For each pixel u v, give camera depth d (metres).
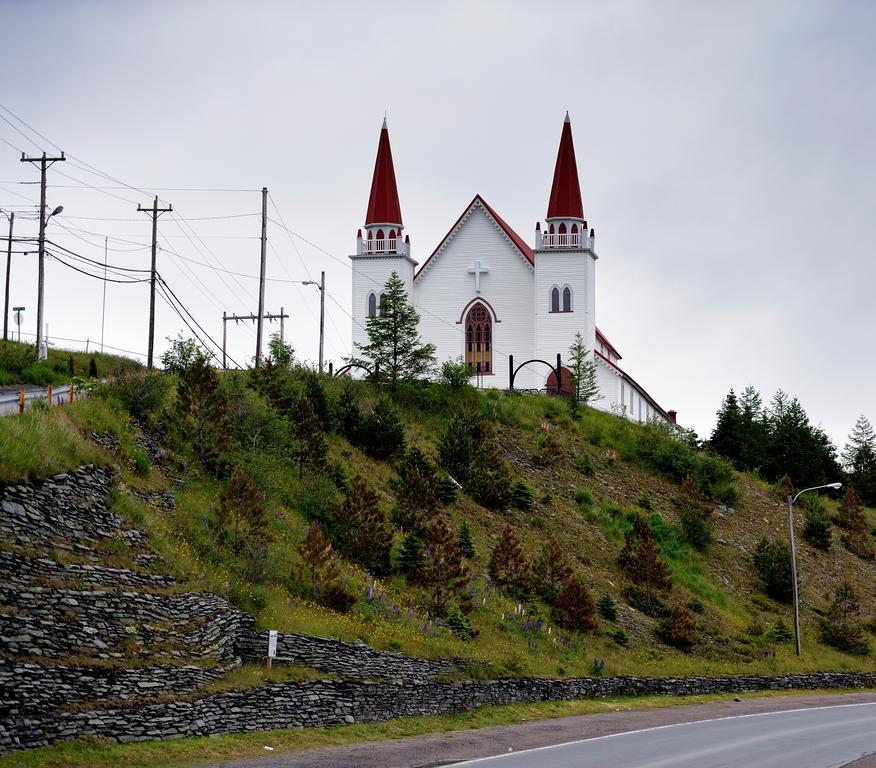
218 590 29.81
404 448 54.97
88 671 23.39
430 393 66.81
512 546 46.19
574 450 68.12
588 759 24.80
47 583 24.70
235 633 29.05
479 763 24.03
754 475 82.88
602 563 54.34
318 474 44.06
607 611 48.09
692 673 44.53
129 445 35.59
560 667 39.53
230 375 49.00
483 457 56.34
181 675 25.45
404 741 27.78
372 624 34.84
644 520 62.06
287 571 35.22
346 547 40.41
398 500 46.09
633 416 94.88
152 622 26.31
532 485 60.72
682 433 79.44
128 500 30.66
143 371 45.16
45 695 22.31
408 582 40.75
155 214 60.16
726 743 28.20
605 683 39.41
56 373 54.75
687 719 34.91
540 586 47.50
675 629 48.31
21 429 28.55
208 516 34.81
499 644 39.53
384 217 89.75
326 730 27.88
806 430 93.31
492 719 32.56
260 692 26.88
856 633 56.69
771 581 60.41
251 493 34.19
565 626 44.72
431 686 32.22
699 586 56.38
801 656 52.38
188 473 38.09
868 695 47.88
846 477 99.19
